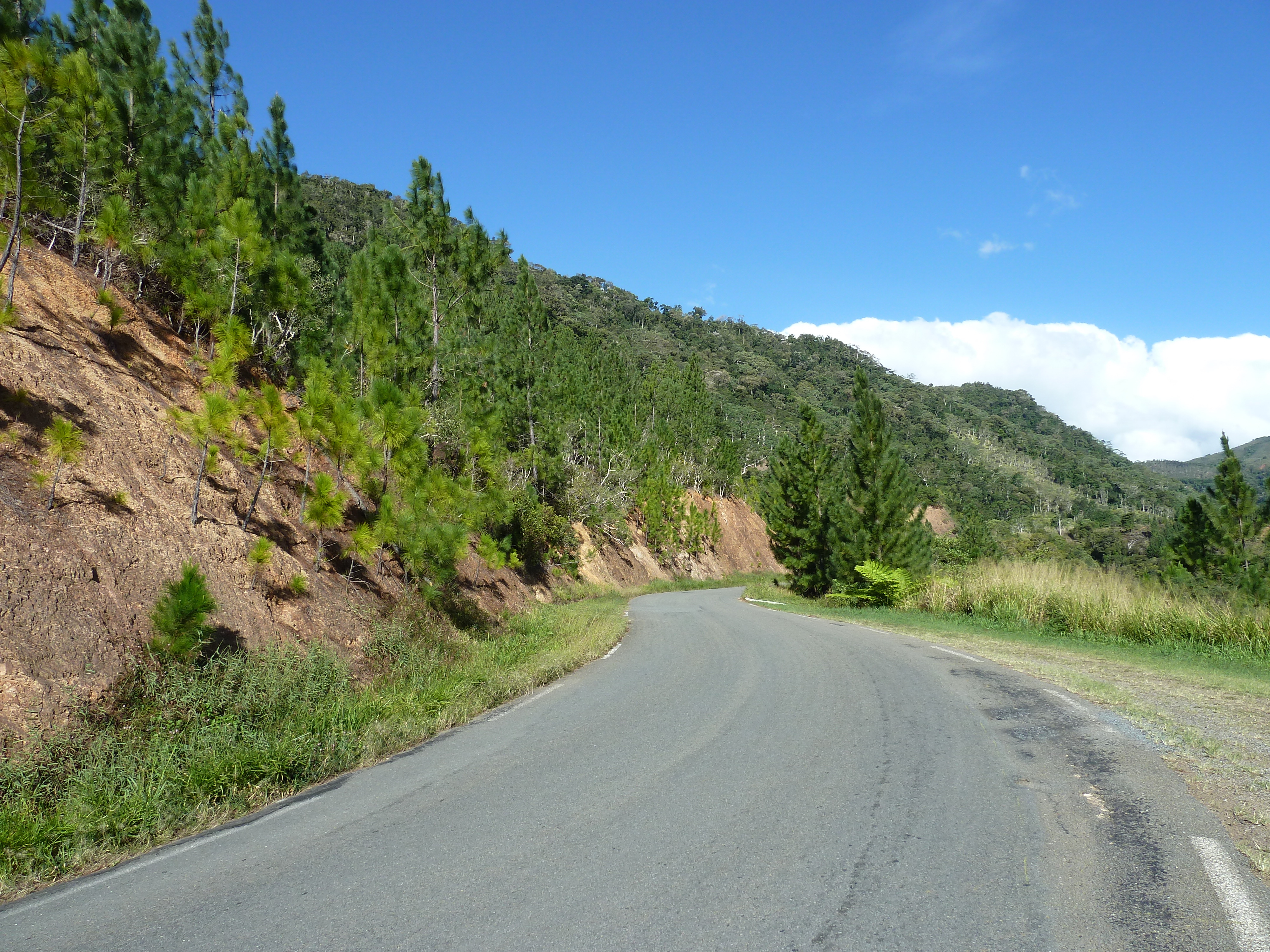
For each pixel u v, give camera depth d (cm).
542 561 2931
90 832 439
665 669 1048
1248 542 1788
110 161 1116
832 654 1145
